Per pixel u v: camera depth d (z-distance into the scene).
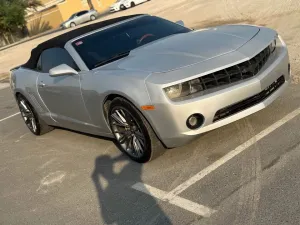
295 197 3.13
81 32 5.39
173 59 4.00
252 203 3.20
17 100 6.68
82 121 5.05
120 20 5.59
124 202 3.76
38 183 4.70
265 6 13.13
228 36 4.39
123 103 4.07
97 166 4.70
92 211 3.75
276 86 4.23
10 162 5.68
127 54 4.76
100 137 5.62
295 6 11.63
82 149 5.38
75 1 51.47
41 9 54.25
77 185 4.36
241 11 13.59
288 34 8.63
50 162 5.25
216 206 3.29
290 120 4.44
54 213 3.89
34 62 5.95
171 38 4.78
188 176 3.88
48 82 5.34
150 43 4.84
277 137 4.14
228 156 4.04
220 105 3.72
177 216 3.30
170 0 24.73
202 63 3.81
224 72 3.79
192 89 3.72
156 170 4.18
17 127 7.49
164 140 3.93
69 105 5.06
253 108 3.94
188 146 4.47
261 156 3.87
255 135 4.30
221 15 14.08
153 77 3.79
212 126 3.78
